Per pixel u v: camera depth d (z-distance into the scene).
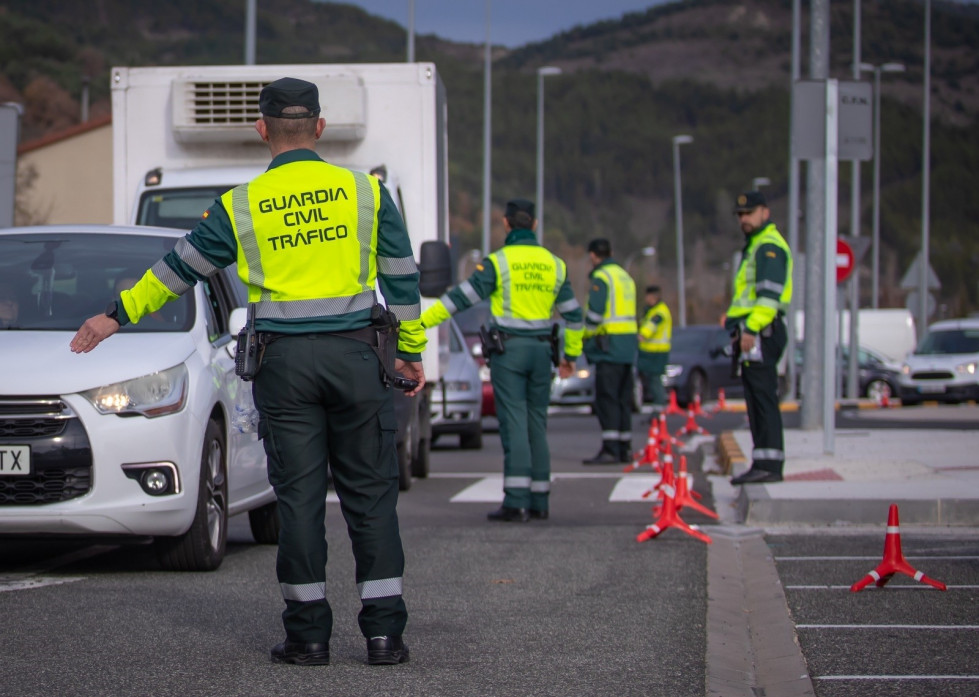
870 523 17.64
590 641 10.98
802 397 33.09
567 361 19.92
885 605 12.46
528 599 12.84
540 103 80.50
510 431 18.98
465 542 16.66
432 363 23.89
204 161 23.48
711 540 16.72
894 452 25.47
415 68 23.00
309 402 9.59
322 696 9.05
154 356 13.68
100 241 15.36
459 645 10.77
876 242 84.19
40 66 190.00
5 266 14.88
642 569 14.59
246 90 23.12
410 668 9.91
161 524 13.35
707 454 30.98
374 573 9.91
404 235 9.77
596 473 26.38
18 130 26.00
